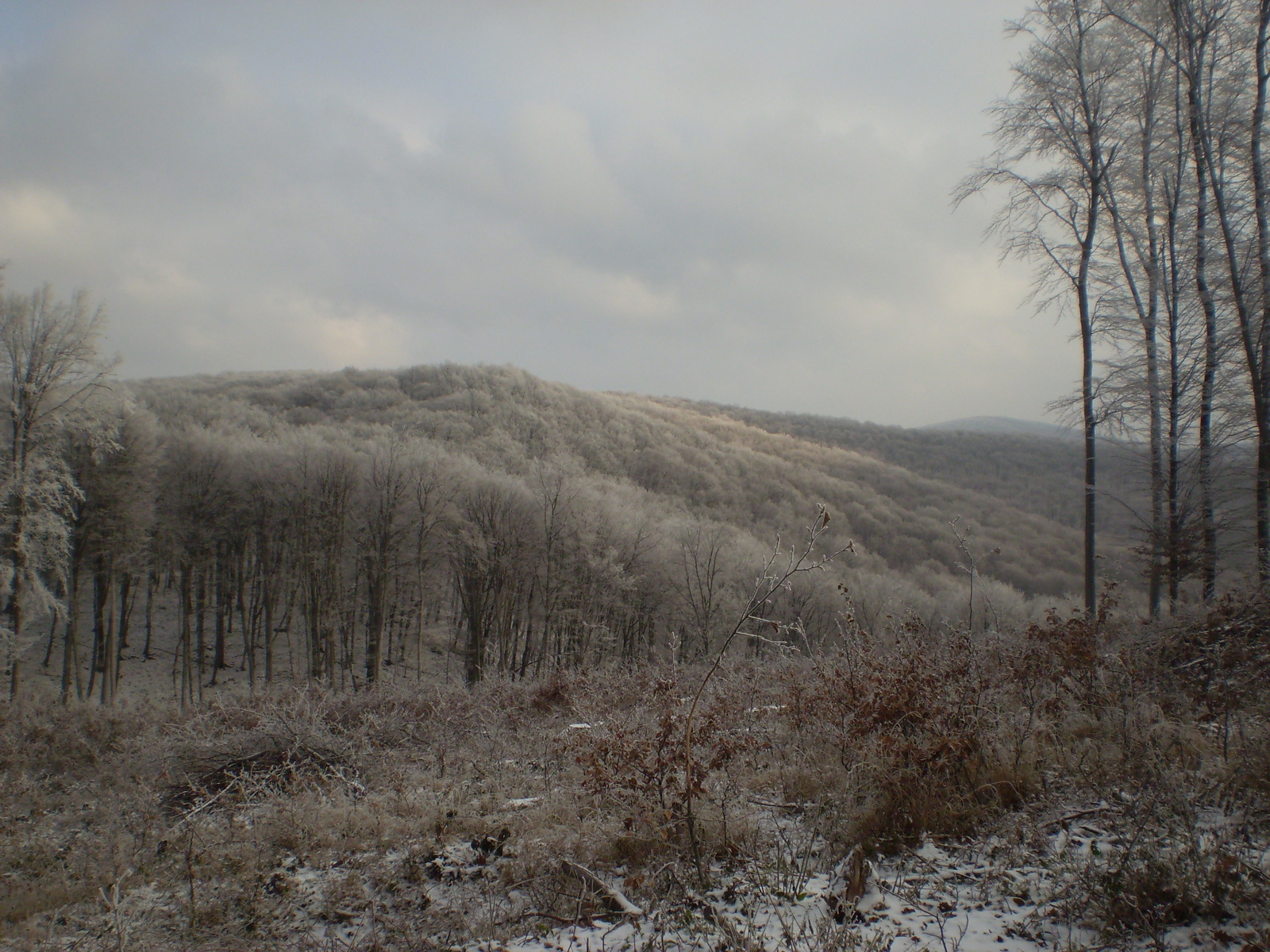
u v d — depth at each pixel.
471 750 7.80
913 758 4.88
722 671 9.08
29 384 21.20
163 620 38.97
